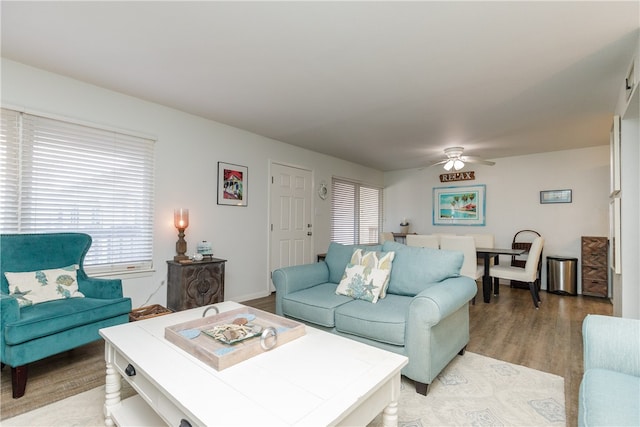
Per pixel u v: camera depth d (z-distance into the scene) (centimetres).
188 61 234
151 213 318
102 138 286
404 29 191
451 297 195
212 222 371
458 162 450
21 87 241
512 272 395
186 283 309
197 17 182
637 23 181
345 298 246
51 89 255
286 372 123
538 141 437
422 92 282
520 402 180
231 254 391
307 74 252
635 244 235
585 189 471
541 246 388
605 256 435
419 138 428
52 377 205
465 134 407
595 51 212
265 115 348
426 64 234
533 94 283
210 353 129
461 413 170
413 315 187
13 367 179
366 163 610
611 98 288
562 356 242
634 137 240
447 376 209
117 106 292
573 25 184
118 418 150
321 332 167
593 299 425
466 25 186
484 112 328
